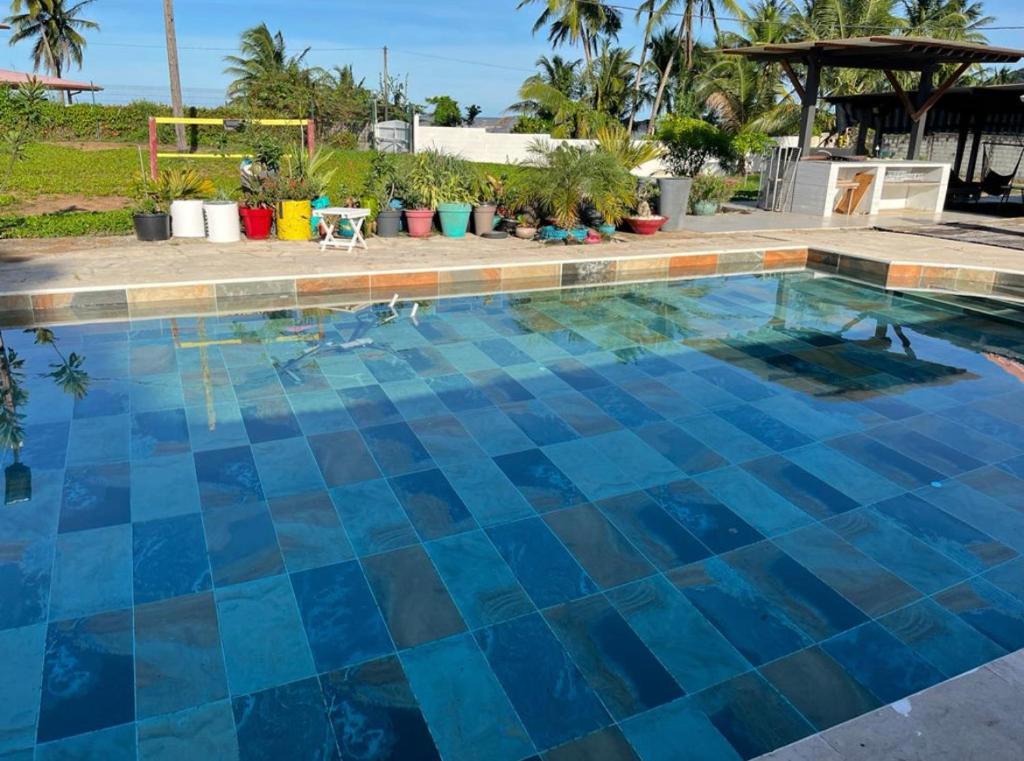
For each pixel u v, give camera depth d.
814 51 13.41
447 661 2.64
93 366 5.45
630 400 5.07
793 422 4.76
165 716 2.36
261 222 9.52
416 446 4.30
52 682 2.48
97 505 3.58
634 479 3.98
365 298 7.54
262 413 4.69
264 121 10.73
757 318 7.22
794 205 13.96
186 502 3.63
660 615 2.91
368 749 2.27
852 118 19.39
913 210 14.55
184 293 7.01
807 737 2.13
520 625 2.83
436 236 10.18
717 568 3.21
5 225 9.77
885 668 2.65
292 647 2.68
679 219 11.37
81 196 14.00
